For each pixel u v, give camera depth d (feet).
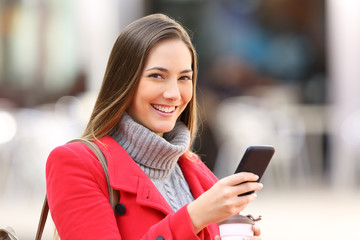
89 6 55.98
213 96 64.03
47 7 60.18
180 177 14.64
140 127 13.41
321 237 37.47
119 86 13.56
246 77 66.18
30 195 50.06
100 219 12.53
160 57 13.26
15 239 13.88
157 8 65.62
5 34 60.90
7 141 50.03
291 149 57.52
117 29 55.62
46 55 60.49
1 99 60.54
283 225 40.98
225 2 66.39
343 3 58.13
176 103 13.51
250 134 56.59
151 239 12.16
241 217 12.82
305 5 66.95
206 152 57.77
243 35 66.64
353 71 58.44
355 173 58.23
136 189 13.08
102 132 13.71
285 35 66.95
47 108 55.26
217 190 11.79
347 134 57.93
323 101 66.28
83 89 59.72
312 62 66.80
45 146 50.19
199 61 66.23
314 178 60.54
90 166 13.01
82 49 57.31
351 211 45.75
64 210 12.62
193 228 11.93
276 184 57.41
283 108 59.67
